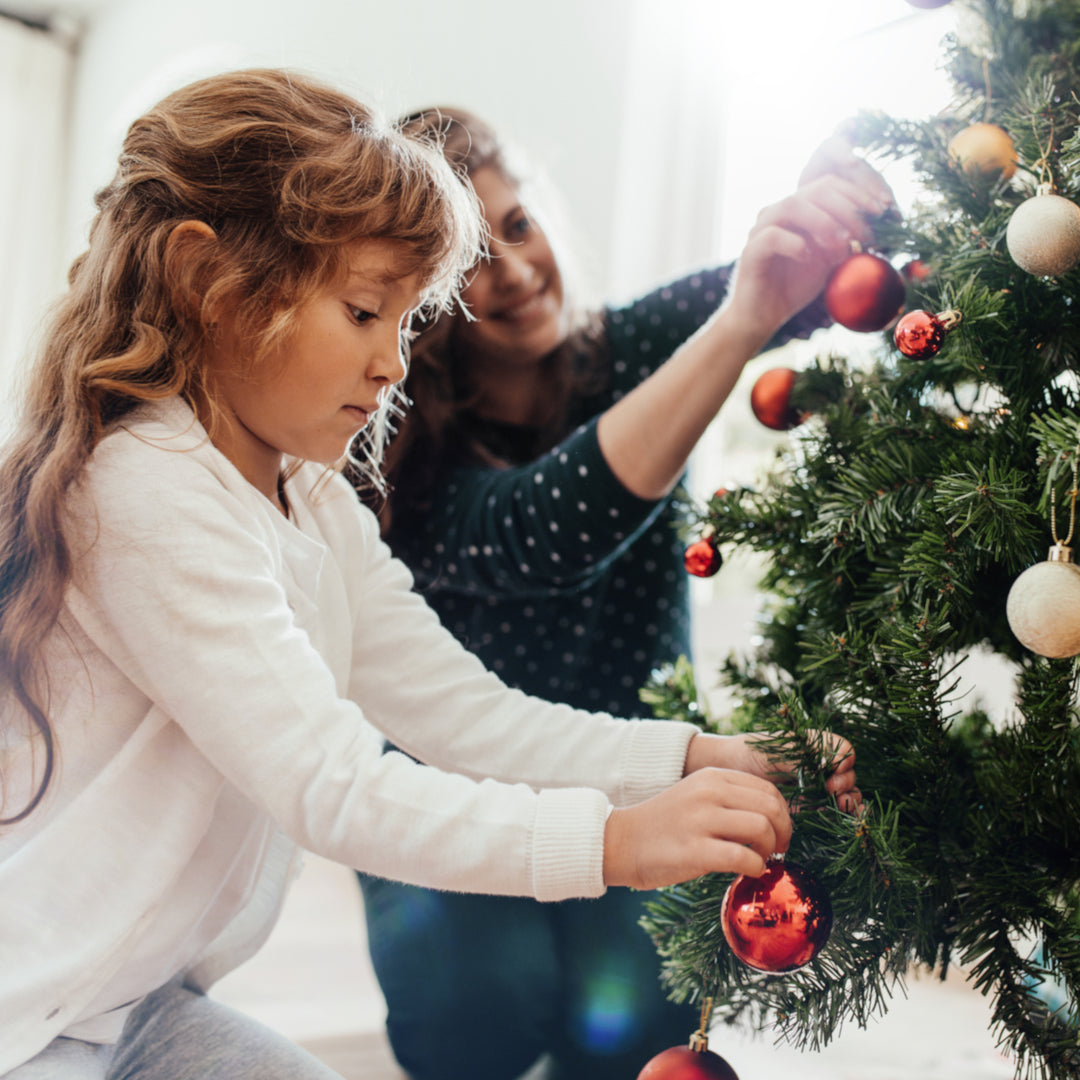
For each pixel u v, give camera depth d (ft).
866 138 2.51
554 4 7.57
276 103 2.27
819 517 2.23
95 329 2.21
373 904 3.67
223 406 2.25
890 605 2.21
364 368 2.21
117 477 2.06
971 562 2.05
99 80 10.34
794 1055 4.40
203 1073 2.34
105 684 2.13
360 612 2.72
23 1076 1.96
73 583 2.09
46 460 2.10
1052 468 1.79
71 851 2.03
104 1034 2.20
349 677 2.70
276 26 8.96
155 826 2.12
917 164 2.42
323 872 7.33
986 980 1.98
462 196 2.42
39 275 10.30
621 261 7.05
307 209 2.09
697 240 6.76
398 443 3.52
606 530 2.96
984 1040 4.54
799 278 2.59
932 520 2.03
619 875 1.87
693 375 2.72
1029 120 2.03
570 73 7.45
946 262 2.26
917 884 1.94
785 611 2.67
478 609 3.75
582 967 3.49
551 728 2.51
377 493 3.52
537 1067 3.89
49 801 2.10
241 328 2.14
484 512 3.26
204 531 2.05
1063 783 2.02
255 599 2.05
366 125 2.31
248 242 2.14
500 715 2.58
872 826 1.93
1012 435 2.08
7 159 10.27
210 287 2.14
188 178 2.19
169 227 2.18
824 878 2.06
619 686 3.74
